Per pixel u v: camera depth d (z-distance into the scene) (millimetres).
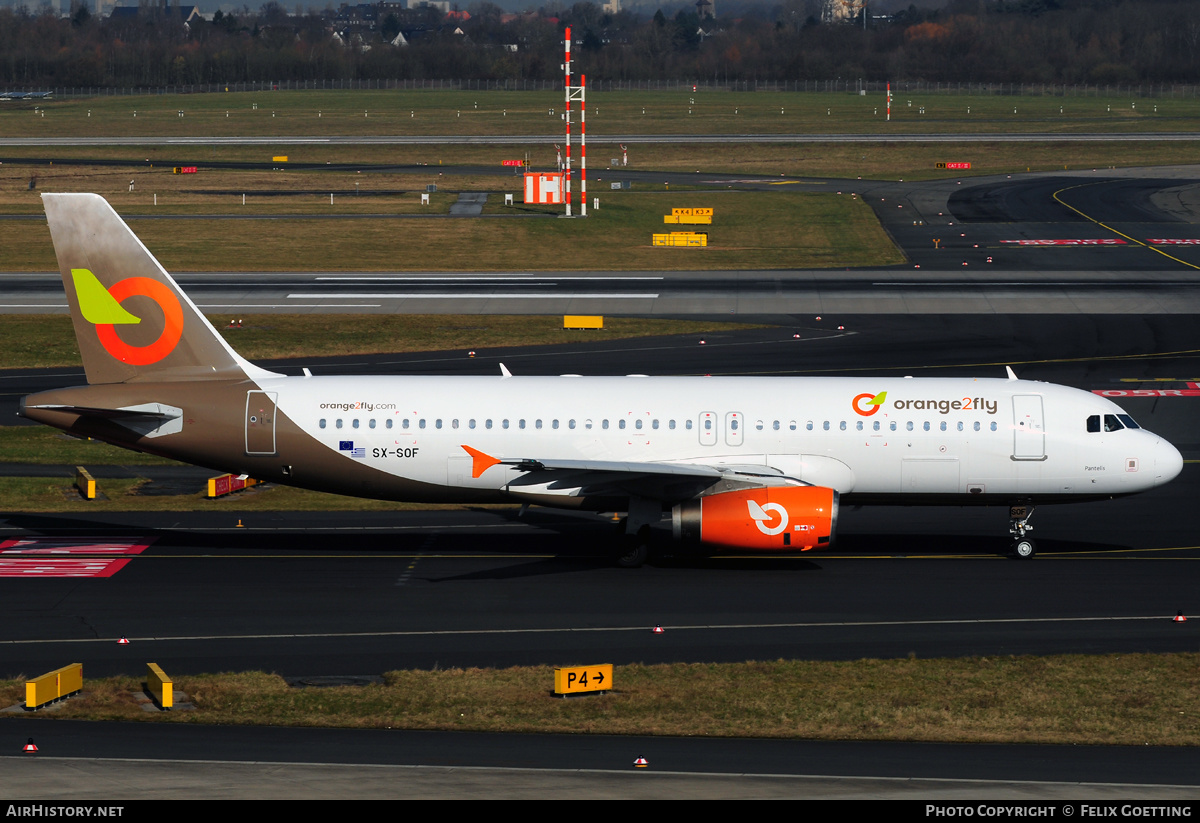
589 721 110625
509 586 154375
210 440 164375
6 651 129125
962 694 118562
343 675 123750
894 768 98875
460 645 133000
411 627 138750
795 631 137875
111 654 128875
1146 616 142625
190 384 165125
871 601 148625
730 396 166125
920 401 165000
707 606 146750
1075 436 163625
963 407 164500
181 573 158000
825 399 165375
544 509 193375
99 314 163750
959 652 131125
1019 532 169625
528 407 165125
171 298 164125
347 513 189875
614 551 171375
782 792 92500
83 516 185375
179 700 114938
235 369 167000
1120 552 169750
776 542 157250
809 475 163500
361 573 159250
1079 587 153875
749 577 159000
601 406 165000
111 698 114750
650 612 144500
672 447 164000
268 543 172875
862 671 125000
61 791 90188
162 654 129000
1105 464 163625
